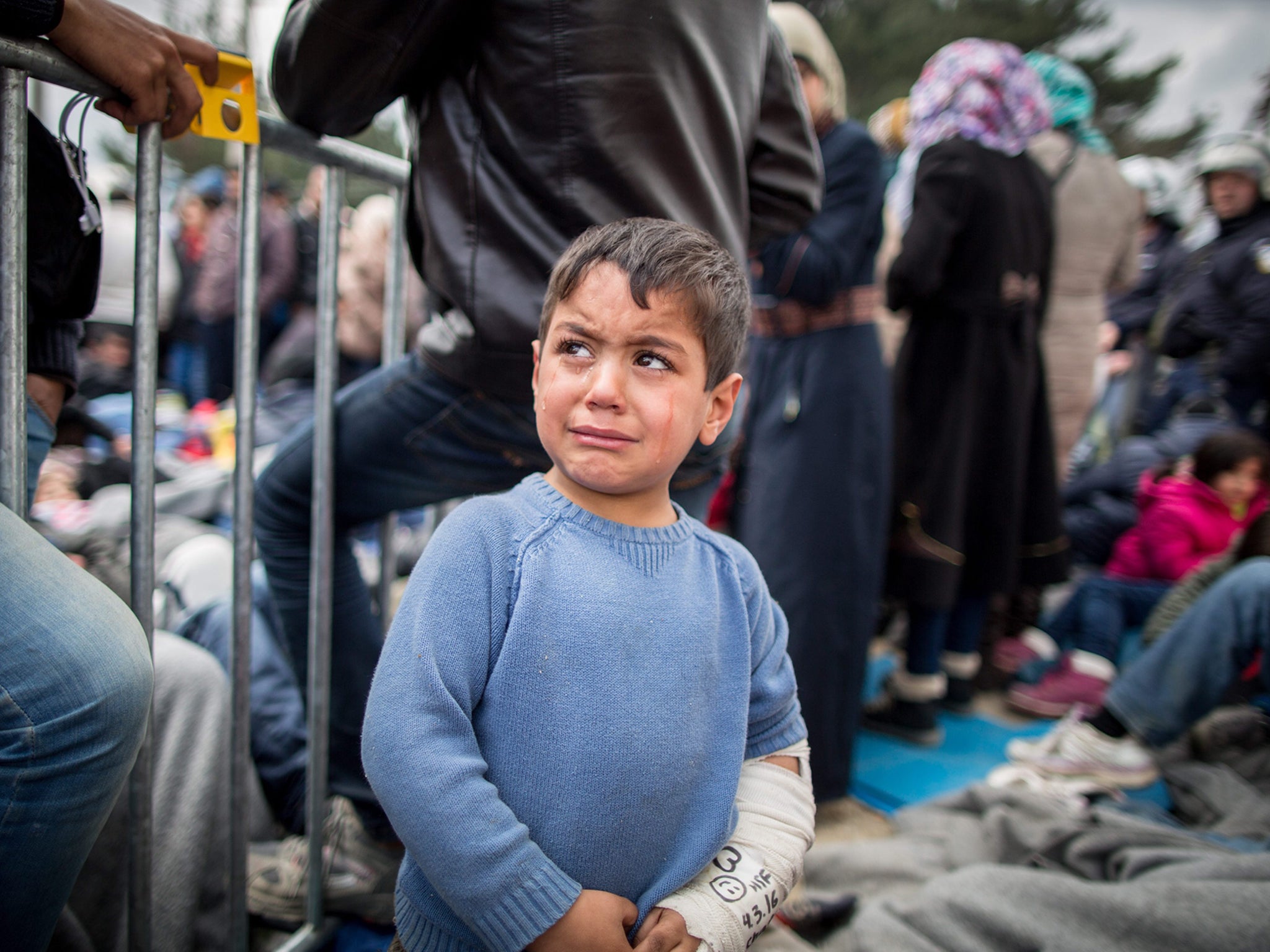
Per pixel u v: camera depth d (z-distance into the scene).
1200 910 1.32
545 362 0.90
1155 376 4.70
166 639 1.54
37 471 1.18
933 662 2.43
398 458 1.36
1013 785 2.11
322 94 1.23
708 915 0.84
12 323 0.99
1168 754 2.18
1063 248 2.94
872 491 2.07
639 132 1.12
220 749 1.49
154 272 1.13
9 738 0.82
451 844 0.76
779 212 1.44
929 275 2.22
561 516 0.89
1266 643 1.91
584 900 0.80
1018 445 2.43
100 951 1.29
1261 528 2.24
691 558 0.93
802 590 2.05
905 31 11.95
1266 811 1.84
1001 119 2.33
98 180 4.90
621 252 0.86
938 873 1.72
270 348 4.96
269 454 3.25
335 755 1.60
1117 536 3.47
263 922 1.51
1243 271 3.41
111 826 1.31
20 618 0.83
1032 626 3.02
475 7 1.14
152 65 1.07
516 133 1.13
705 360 0.89
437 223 1.20
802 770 0.99
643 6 1.09
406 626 0.84
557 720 0.83
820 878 1.77
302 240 4.89
